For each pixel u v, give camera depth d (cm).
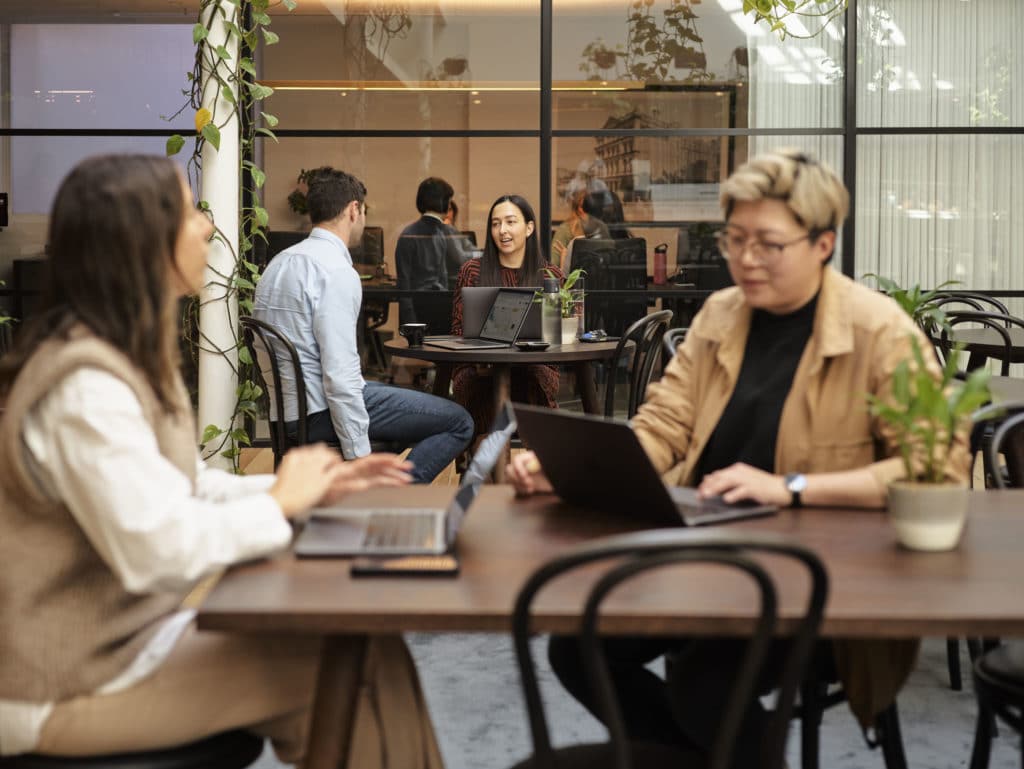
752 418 201
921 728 269
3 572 148
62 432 146
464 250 643
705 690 175
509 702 286
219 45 458
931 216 643
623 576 127
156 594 158
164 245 155
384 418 411
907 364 166
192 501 152
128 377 150
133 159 157
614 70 635
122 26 627
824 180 186
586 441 172
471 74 636
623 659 206
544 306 459
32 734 149
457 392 492
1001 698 175
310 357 396
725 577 148
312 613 135
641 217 640
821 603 131
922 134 639
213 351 463
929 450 164
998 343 441
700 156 638
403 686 163
